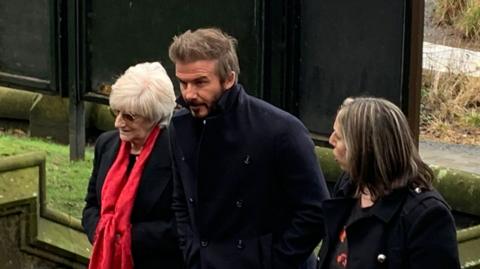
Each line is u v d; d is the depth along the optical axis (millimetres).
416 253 3420
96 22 6883
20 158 5609
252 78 5992
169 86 4297
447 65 10320
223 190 4020
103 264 4391
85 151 7484
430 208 3412
